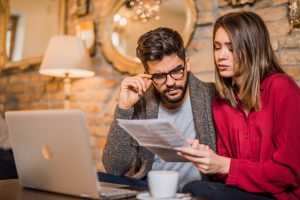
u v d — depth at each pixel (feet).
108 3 9.05
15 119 3.84
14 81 11.53
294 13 6.20
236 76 4.78
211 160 3.98
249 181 4.17
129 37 8.59
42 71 8.91
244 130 4.75
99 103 9.26
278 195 4.23
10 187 4.15
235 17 4.75
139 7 8.43
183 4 7.62
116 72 8.93
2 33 11.85
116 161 5.40
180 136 3.54
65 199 3.44
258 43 4.66
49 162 3.67
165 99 5.51
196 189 4.14
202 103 5.49
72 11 9.92
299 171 4.20
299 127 4.25
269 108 4.56
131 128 3.84
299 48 6.22
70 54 8.51
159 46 5.04
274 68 4.84
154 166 5.67
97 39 9.35
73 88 9.84
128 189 3.96
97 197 3.37
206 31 7.34
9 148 7.52
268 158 4.52
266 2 6.60
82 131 3.27
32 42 11.00
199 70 7.39
